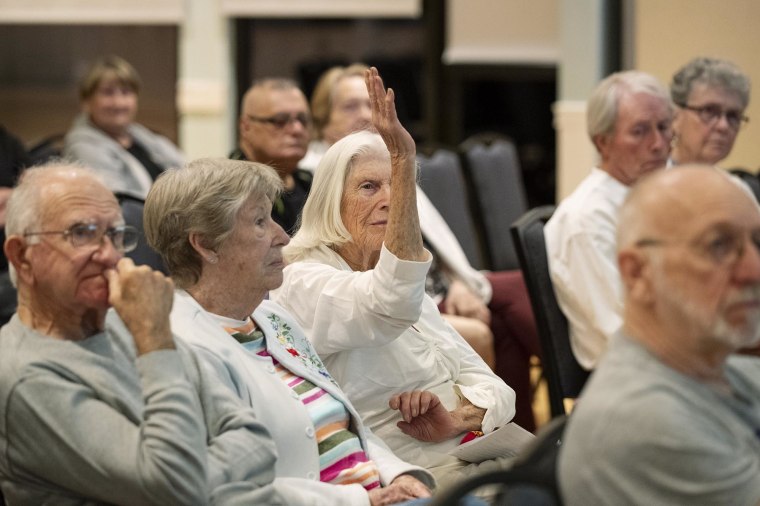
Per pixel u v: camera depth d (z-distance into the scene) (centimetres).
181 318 295
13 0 1046
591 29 866
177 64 1054
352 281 342
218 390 278
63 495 261
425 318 373
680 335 217
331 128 621
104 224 268
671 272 215
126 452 250
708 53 825
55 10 1045
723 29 820
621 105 465
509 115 1079
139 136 774
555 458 228
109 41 1059
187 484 248
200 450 253
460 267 565
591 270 454
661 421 210
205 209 300
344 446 314
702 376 222
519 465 224
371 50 1086
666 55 837
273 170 317
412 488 306
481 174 701
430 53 1087
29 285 267
